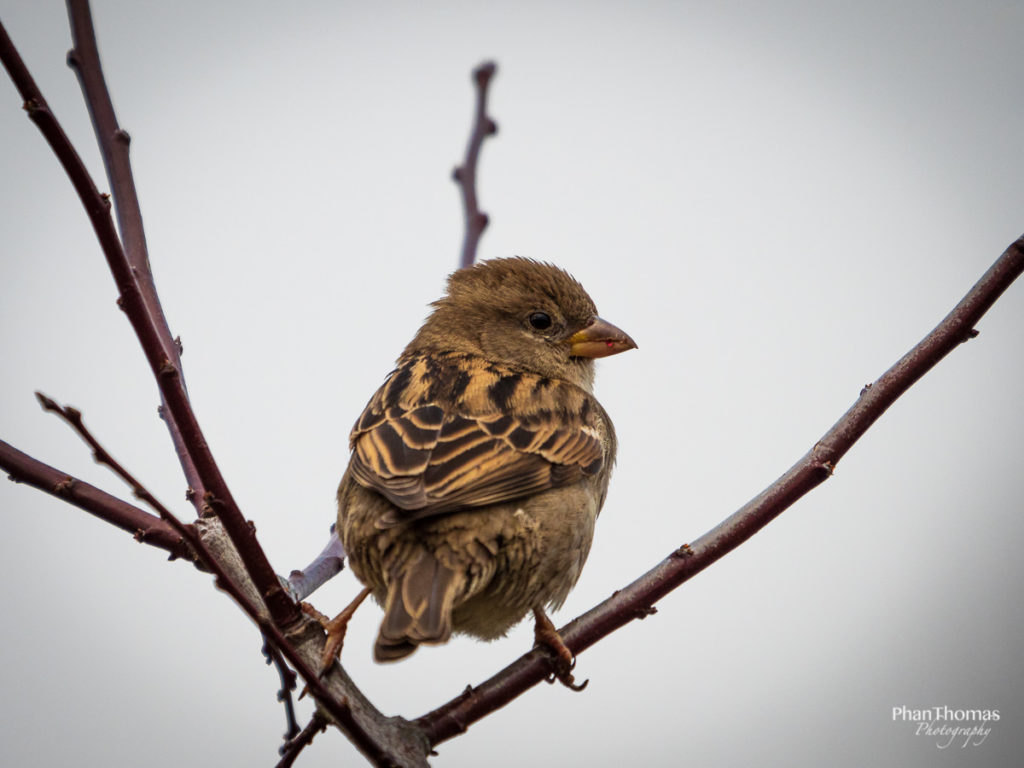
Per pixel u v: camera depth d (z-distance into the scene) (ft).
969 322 30.55
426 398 35.65
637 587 32.60
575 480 35.40
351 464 34.17
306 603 31.09
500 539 32.37
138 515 31.01
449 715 30.50
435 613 29.73
